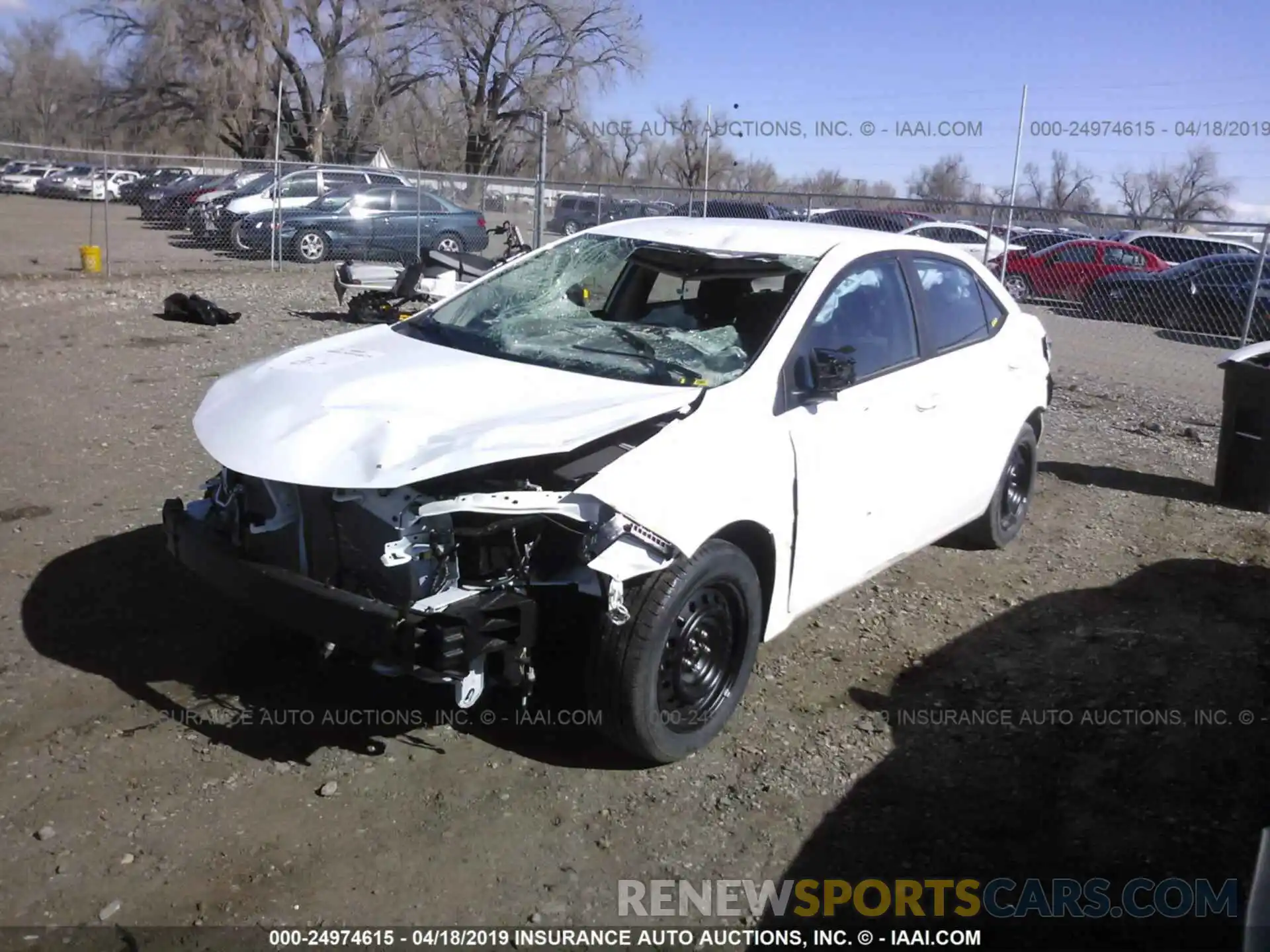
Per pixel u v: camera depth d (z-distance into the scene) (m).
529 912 3.13
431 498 3.50
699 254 4.71
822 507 4.25
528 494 3.37
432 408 3.79
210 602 4.88
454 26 39.56
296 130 40.12
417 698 4.22
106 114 41.62
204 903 3.08
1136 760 4.00
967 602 5.40
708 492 3.63
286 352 4.52
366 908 3.10
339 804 3.56
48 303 13.52
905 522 4.91
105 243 18.53
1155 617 5.29
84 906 3.04
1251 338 15.71
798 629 5.02
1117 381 12.25
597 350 4.32
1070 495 7.41
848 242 4.80
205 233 21.05
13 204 35.88
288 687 4.24
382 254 20.28
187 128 42.19
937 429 4.96
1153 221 13.10
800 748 4.02
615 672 3.56
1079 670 4.71
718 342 4.27
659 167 35.97
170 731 3.90
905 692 4.48
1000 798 3.75
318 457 3.51
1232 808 3.72
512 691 4.20
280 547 3.72
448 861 3.32
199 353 10.64
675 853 3.42
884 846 3.49
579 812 3.59
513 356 4.36
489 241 21.38
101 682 4.19
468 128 41.34
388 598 3.52
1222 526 6.84
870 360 4.62
